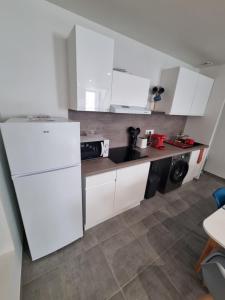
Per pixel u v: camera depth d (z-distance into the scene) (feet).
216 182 10.82
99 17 4.97
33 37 4.34
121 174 5.79
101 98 5.20
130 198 6.70
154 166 7.42
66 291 3.95
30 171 3.62
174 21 4.87
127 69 6.74
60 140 3.81
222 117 11.11
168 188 8.66
